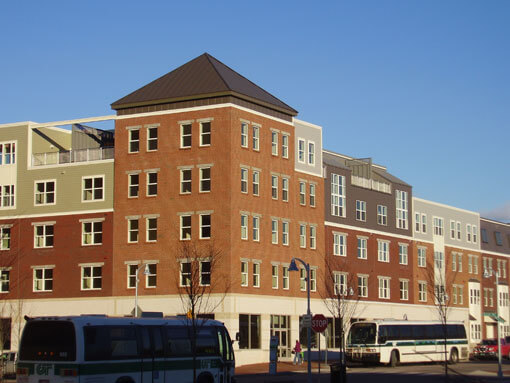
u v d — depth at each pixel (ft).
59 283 235.81
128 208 228.02
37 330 99.09
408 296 296.10
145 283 222.48
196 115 221.25
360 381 151.64
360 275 270.05
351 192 270.67
